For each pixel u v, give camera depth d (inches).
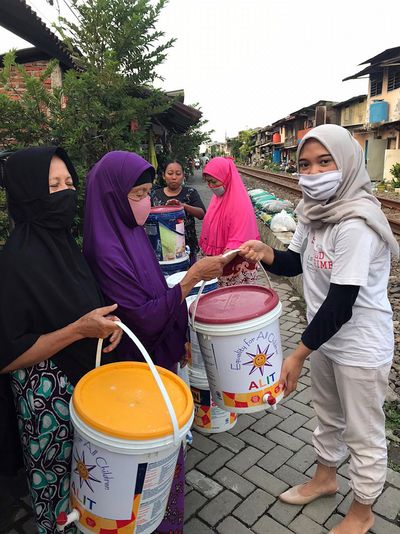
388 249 78.3
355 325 78.9
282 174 1434.5
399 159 928.3
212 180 138.5
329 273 79.0
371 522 88.4
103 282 76.7
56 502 73.7
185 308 86.5
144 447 55.9
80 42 249.8
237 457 115.6
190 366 108.8
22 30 197.6
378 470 83.0
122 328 63.4
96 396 64.7
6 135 181.2
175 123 459.8
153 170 81.1
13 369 67.4
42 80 183.8
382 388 81.1
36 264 68.4
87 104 198.2
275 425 128.9
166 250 139.9
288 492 100.8
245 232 137.0
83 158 194.4
